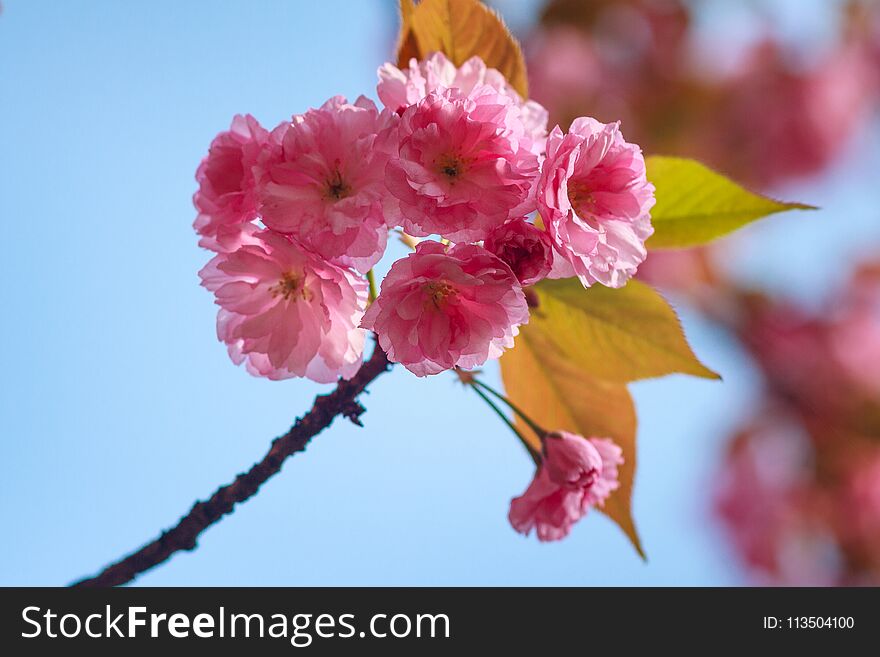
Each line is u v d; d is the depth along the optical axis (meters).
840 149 1.37
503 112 0.81
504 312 0.82
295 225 0.82
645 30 1.31
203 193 0.84
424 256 0.81
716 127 1.34
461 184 0.81
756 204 0.89
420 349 0.82
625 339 0.89
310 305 0.83
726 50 1.36
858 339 1.37
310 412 0.86
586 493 0.88
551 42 1.30
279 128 0.82
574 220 0.82
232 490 0.86
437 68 0.86
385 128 0.82
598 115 1.30
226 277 0.84
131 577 0.87
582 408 0.92
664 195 0.90
